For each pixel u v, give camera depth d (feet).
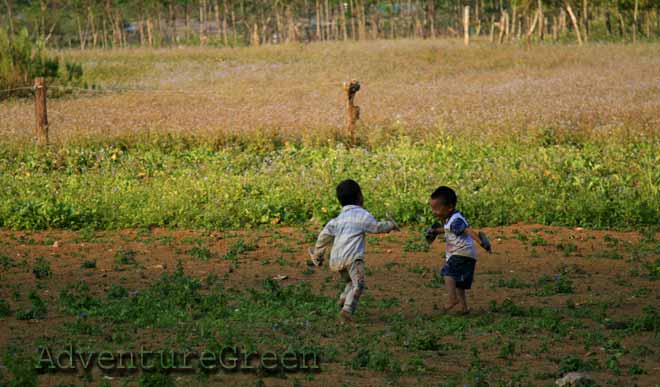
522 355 40.09
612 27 467.93
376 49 301.63
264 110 147.95
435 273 59.93
